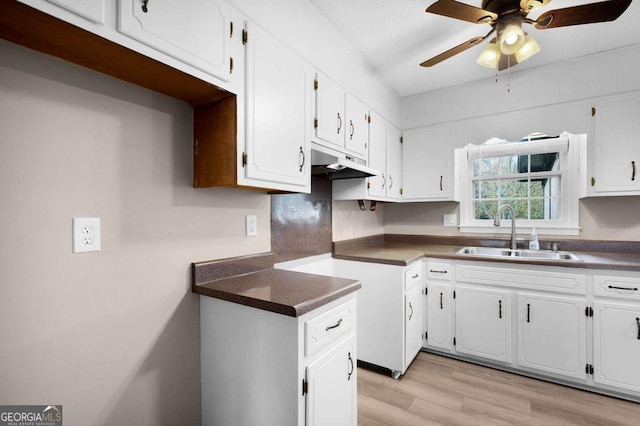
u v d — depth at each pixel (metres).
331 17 1.77
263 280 1.42
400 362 2.03
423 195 2.85
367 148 2.29
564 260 1.95
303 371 1.07
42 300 0.90
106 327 1.05
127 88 1.10
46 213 0.91
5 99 0.83
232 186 1.31
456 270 2.27
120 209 1.08
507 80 2.51
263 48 1.29
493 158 2.84
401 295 2.03
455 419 1.63
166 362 1.23
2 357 0.83
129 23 0.84
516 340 2.07
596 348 1.85
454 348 2.28
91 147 1.00
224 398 1.27
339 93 1.90
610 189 2.12
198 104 1.29
